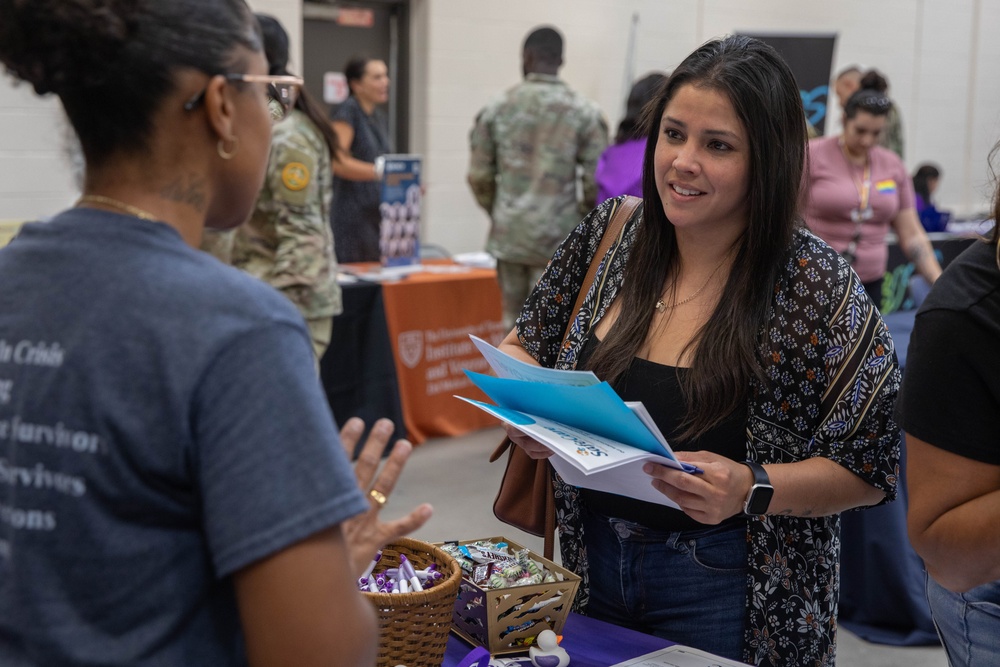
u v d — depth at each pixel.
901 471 2.78
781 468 1.30
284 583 0.71
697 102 1.34
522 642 1.33
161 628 0.73
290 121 3.12
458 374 4.55
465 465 4.19
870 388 1.33
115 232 0.78
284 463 0.71
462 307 4.49
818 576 1.39
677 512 1.38
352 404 4.01
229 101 0.80
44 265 0.78
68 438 0.73
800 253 1.38
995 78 9.15
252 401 0.72
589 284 1.58
